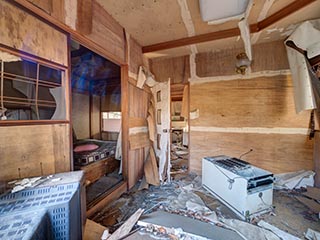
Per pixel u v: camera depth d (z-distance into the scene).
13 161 1.39
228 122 3.64
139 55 3.58
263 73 3.36
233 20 2.63
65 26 1.81
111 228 2.00
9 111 1.99
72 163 1.94
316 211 2.31
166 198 2.71
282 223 2.07
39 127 1.59
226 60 3.63
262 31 2.86
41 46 1.60
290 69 3.06
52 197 1.16
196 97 3.89
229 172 2.43
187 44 3.34
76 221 1.24
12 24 1.37
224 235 1.76
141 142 3.54
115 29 2.70
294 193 2.82
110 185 2.97
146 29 2.97
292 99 3.17
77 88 5.02
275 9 2.42
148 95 3.98
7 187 1.29
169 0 2.21
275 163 3.32
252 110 3.46
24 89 2.06
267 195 2.27
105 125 5.68
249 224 2.02
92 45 2.25
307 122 3.09
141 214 2.13
